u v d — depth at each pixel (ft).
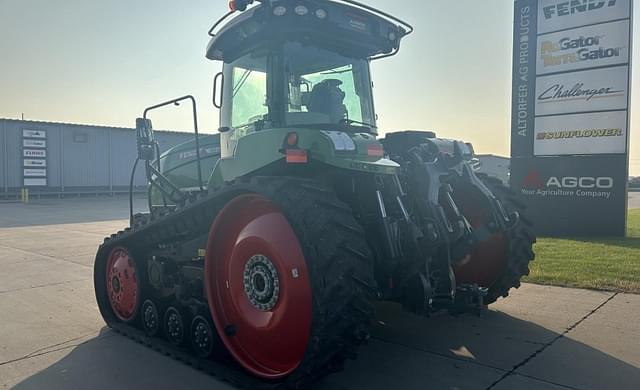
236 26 13.38
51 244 37.55
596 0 38.40
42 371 13.43
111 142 108.47
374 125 15.46
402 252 12.37
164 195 17.03
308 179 12.05
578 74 39.24
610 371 12.65
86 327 17.35
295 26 12.92
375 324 16.62
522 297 19.80
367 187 12.59
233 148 14.70
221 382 12.68
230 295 13.25
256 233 12.30
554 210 40.57
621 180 38.32
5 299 21.11
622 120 37.93
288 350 11.74
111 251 17.92
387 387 11.90
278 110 13.03
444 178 13.91
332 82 14.21
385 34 14.25
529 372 12.64
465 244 13.73
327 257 10.52
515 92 41.86
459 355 13.87
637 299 19.33
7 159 95.50
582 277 22.74
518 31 41.63
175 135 110.83
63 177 102.22
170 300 15.83
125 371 13.42
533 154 41.32
